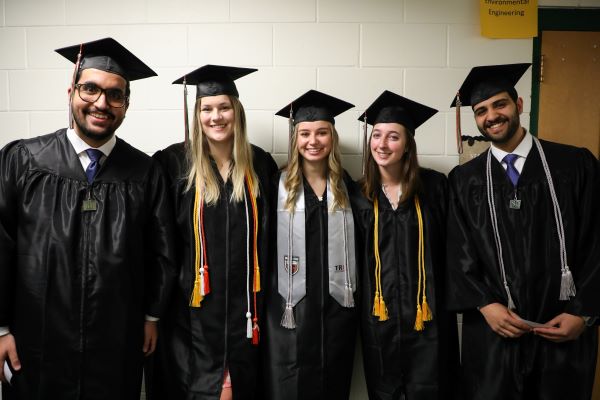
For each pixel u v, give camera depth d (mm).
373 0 2227
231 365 1774
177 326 1825
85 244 1599
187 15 2223
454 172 1923
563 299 1651
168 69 2238
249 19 2225
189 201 1812
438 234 1910
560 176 1717
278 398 1805
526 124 2281
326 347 1829
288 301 1830
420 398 1814
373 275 1901
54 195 1601
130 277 1649
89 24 2236
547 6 2262
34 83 2258
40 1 2234
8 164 1625
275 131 2260
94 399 1592
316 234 1885
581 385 1665
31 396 1570
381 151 1865
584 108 2277
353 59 2244
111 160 1689
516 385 1697
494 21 2230
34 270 1566
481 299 1720
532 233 1688
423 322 1840
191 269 1786
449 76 2252
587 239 1697
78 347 1575
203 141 1855
